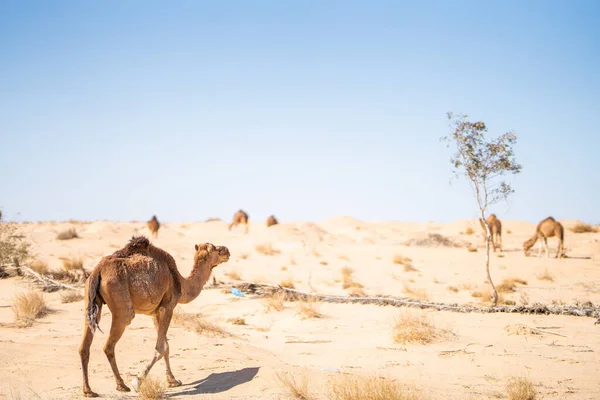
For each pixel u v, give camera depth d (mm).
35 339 12094
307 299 20016
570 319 16312
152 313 9344
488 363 11492
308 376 9508
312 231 56594
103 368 10008
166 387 9086
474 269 30281
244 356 11352
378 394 7996
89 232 48812
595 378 10266
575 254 35312
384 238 54156
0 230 25641
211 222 66438
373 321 16859
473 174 19578
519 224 59625
